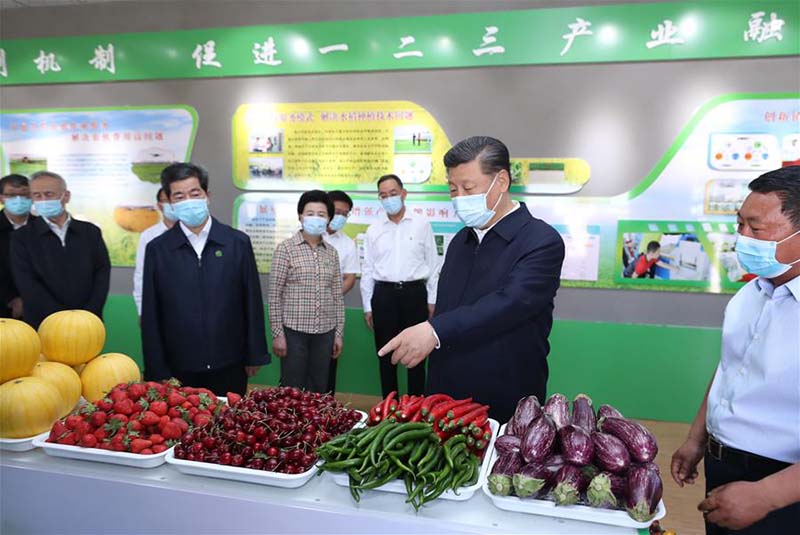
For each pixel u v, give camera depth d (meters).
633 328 3.34
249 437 1.11
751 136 3.11
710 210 3.21
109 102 3.96
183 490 1.06
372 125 3.59
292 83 3.68
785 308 1.11
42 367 1.38
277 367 3.89
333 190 3.52
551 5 3.28
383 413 1.19
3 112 4.11
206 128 3.84
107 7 3.88
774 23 3.00
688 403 3.31
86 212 4.06
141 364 4.04
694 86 3.15
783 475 0.98
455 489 0.99
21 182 3.17
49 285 2.64
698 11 3.08
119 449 1.15
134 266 4.05
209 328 1.97
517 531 0.92
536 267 1.40
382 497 1.04
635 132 3.25
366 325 3.70
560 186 3.37
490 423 1.30
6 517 1.20
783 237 1.06
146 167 3.95
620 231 3.33
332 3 3.56
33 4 3.94
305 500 1.02
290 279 2.73
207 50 3.74
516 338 1.50
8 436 1.23
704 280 3.25
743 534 1.13
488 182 1.43
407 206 3.59
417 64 3.46
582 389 3.45
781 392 1.08
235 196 3.85
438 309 1.65
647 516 0.89
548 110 3.35
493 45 3.35
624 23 3.17
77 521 1.15
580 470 0.97
